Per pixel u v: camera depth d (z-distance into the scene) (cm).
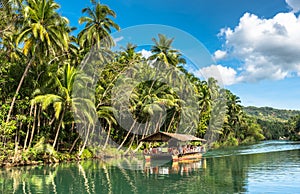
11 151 2488
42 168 2375
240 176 1922
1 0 2466
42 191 1513
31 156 2611
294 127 10100
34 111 2809
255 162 2788
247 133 8381
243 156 3478
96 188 1577
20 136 2877
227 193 1427
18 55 2858
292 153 3900
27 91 2761
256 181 1730
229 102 6800
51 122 2964
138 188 1561
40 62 2667
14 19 2605
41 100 2539
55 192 1488
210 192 1451
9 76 2705
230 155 3603
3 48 2777
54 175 2012
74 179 1844
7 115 2606
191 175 1970
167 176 1941
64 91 2653
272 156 3456
